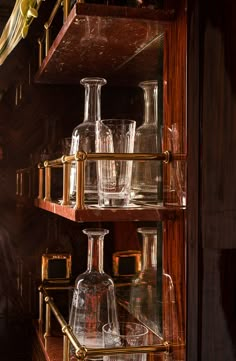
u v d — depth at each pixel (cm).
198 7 82
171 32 88
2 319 132
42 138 135
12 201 133
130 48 101
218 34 82
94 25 86
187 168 82
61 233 134
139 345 90
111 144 91
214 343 82
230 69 83
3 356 132
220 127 83
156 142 104
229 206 83
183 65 84
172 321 89
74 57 108
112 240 133
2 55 118
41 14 133
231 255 83
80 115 136
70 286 131
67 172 92
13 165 134
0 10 131
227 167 83
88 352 85
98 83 103
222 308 83
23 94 134
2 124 133
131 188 101
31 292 133
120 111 135
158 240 107
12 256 133
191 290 82
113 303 103
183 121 84
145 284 112
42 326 125
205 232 82
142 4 92
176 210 86
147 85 106
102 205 89
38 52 134
